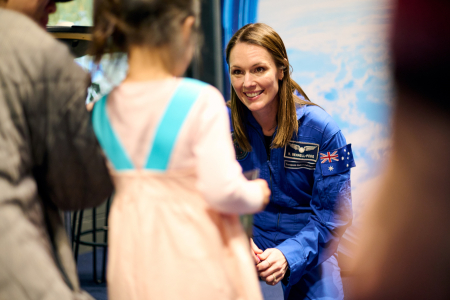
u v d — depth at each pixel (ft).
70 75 2.77
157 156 2.70
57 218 3.07
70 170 2.88
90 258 11.03
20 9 2.94
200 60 3.12
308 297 5.03
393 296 0.87
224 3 11.14
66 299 2.60
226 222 2.88
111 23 2.73
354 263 0.96
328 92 10.98
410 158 0.79
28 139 2.71
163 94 2.71
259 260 4.52
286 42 11.33
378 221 0.87
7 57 2.61
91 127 2.87
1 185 2.49
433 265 0.83
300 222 5.25
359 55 10.49
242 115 5.16
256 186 2.90
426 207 0.81
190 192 2.72
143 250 2.68
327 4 10.74
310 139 4.93
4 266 2.47
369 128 10.46
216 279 2.65
